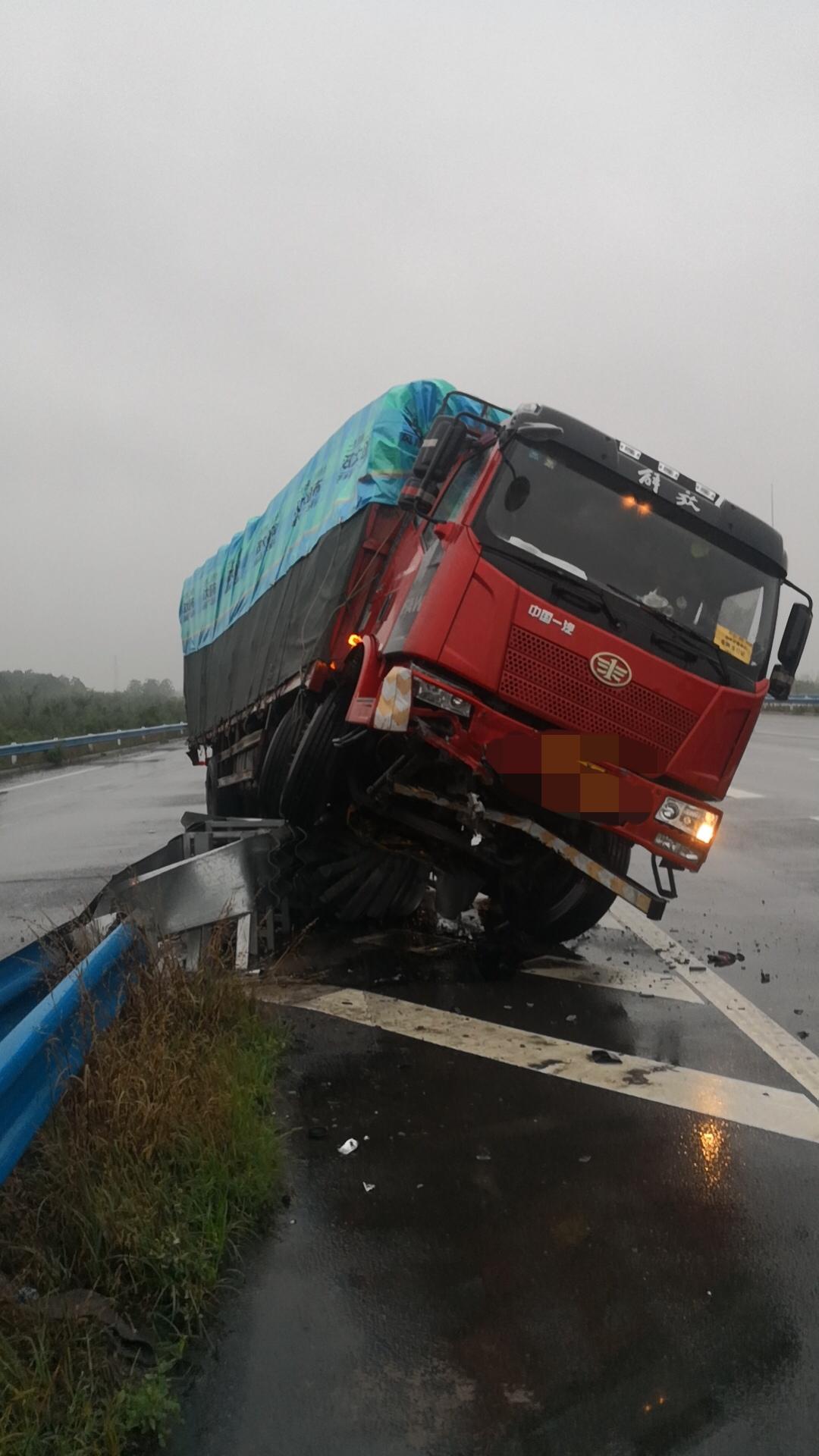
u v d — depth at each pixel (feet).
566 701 19.70
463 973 21.58
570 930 23.57
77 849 41.01
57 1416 8.24
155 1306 9.93
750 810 45.96
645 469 21.09
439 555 20.39
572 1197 12.17
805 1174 12.69
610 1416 8.63
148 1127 12.10
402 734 20.74
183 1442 8.39
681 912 27.32
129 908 19.49
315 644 26.27
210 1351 9.48
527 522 20.21
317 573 27.76
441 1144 13.62
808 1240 11.20
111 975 15.52
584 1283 10.45
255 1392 8.95
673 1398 8.83
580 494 20.65
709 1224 11.55
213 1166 11.89
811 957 22.84
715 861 34.45
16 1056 10.39
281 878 22.52
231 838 24.68
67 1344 8.86
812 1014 18.83
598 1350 9.44
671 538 20.93
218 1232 10.89
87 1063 12.85
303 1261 10.91
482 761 19.72
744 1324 9.78
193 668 53.72
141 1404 8.49
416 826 22.39
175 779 73.46
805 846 37.01
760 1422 8.54
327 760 24.26
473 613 19.56
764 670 21.42
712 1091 15.25
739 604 21.22
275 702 32.04
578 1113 14.52
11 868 37.06
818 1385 8.97
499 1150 13.42
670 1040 17.43
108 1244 10.37
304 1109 14.75
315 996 19.92
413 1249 11.10
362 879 23.59
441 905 22.77
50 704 132.05
